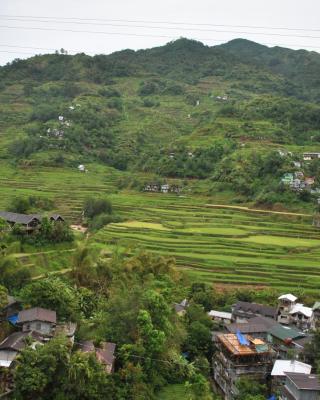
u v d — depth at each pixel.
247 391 59.09
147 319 58.91
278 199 160.12
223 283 98.38
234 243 120.94
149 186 187.62
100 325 61.75
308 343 67.44
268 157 184.38
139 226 132.12
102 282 75.69
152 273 87.00
